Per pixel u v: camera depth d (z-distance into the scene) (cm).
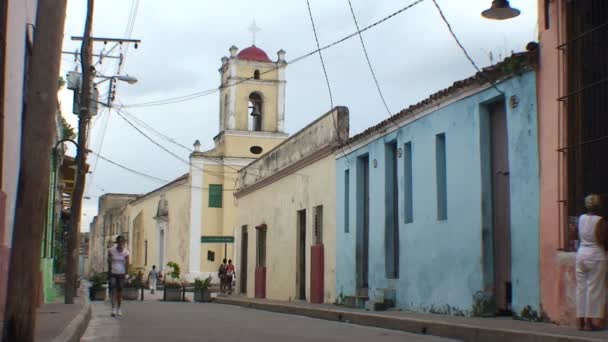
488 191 1314
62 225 3322
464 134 1378
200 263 4562
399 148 1680
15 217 677
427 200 1523
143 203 6212
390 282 1700
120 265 1661
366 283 1900
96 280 2933
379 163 1789
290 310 1948
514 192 1199
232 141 4547
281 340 1067
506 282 1270
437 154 1491
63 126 2466
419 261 1549
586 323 948
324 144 2189
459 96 1394
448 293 1416
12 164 1100
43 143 682
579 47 1056
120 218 7119
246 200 3275
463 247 1364
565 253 1052
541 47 1142
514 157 1202
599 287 941
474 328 1058
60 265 3212
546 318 1101
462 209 1376
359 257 1911
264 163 2962
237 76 4541
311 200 2306
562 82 1085
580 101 1046
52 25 696
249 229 3178
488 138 1326
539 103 1143
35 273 674
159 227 5531
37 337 861
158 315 1706
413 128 1606
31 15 1259
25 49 1206
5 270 1045
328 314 1659
